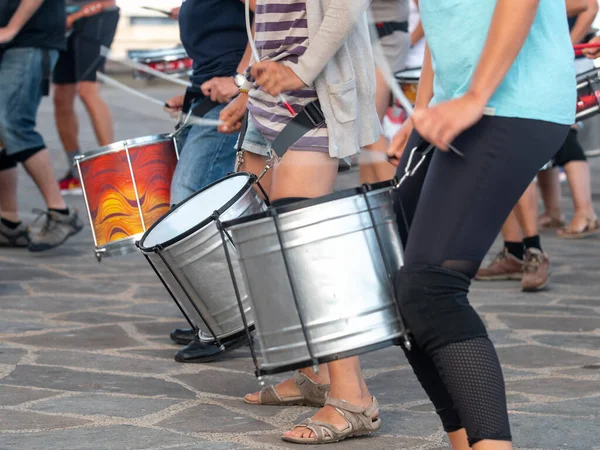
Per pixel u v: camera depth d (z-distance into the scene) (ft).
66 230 25.13
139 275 22.93
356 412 12.03
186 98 16.24
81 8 25.80
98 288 21.50
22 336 17.34
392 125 23.62
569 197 34.32
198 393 14.15
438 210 8.91
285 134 11.67
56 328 17.98
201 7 15.74
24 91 24.03
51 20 24.14
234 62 15.69
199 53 15.88
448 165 8.94
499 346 16.76
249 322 12.25
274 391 13.53
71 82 31.81
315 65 11.16
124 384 14.53
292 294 9.02
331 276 8.95
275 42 11.66
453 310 8.85
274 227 8.99
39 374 14.97
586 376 14.85
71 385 14.43
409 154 9.93
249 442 12.01
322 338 9.00
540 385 14.37
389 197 9.36
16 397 13.76
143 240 12.41
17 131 24.36
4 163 25.45
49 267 23.58
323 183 11.84
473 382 8.77
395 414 13.08
